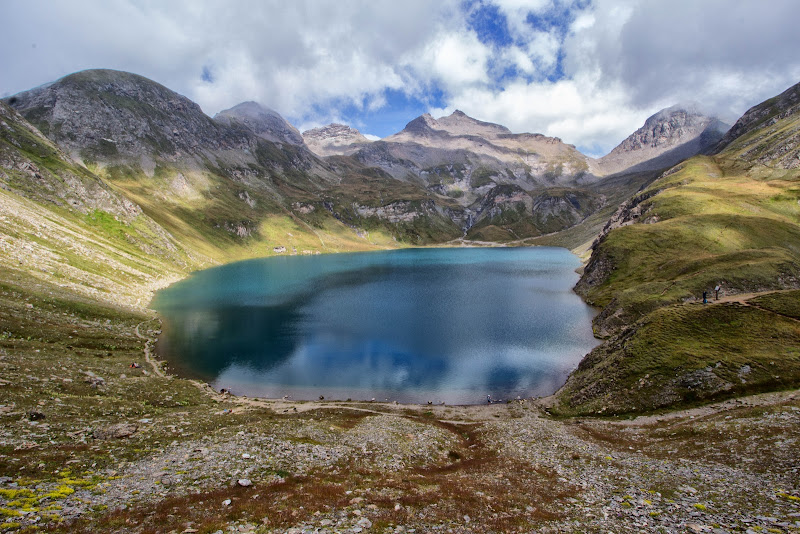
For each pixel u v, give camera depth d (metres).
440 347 86.62
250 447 30.59
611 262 143.38
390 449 35.62
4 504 16.00
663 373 50.81
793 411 33.75
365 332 97.69
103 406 38.16
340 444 35.47
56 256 105.25
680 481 24.80
